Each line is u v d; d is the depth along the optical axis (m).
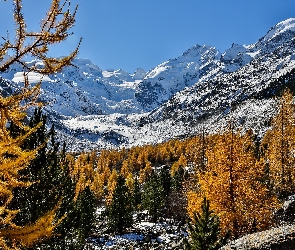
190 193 14.97
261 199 13.45
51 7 3.87
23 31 3.81
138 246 27.38
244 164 13.52
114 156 117.00
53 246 9.94
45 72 3.98
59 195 10.09
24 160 4.36
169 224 36.16
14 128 7.02
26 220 8.69
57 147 10.55
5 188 4.54
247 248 8.85
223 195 13.58
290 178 24.80
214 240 11.42
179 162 72.69
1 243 4.57
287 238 8.63
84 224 30.11
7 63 3.81
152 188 39.78
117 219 32.72
